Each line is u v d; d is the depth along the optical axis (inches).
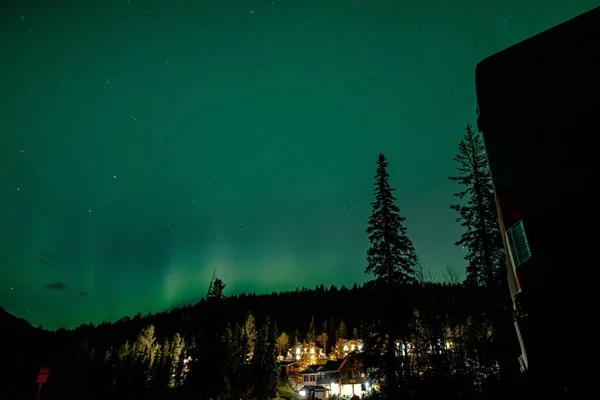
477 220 689.0
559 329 110.2
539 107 129.7
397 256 823.1
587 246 110.9
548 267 115.1
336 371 2202.3
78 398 1824.6
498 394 212.5
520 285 121.0
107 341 3981.3
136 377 1814.7
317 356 3474.4
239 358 1582.2
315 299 6446.9
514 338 485.4
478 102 145.9
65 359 2512.3
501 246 644.7
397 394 541.0
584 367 104.7
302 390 2031.3
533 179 124.5
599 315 105.7
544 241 117.2
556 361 109.5
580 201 115.2
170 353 2369.6
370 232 875.4
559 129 124.4
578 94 124.9
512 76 138.1
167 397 1508.4
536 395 114.0
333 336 4045.3
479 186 708.7
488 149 137.3
